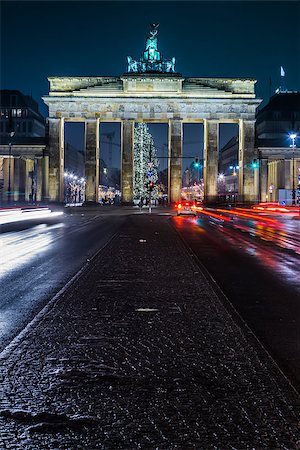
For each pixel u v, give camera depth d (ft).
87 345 26.37
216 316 33.17
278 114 490.49
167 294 40.75
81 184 622.54
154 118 354.74
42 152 359.46
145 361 23.70
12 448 15.26
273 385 20.58
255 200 359.25
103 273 51.96
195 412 17.85
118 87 356.38
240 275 51.88
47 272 52.95
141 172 464.24
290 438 15.97
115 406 18.37
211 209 307.99
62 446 15.38
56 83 356.59
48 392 19.72
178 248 77.97
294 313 34.60
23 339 27.55
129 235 105.81
